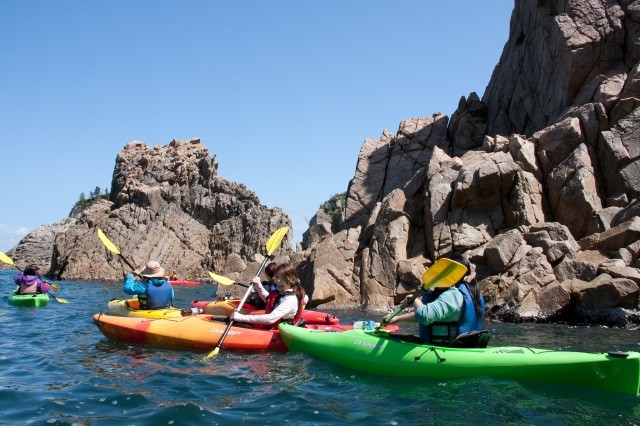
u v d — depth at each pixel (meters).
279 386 6.49
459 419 5.24
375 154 23.06
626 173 15.63
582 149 15.98
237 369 7.32
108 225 41.69
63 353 8.48
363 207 21.80
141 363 7.73
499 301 13.51
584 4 19.33
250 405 5.77
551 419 5.21
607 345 9.75
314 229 21.42
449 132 23.61
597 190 15.91
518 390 5.91
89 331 10.88
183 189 44.56
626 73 17.69
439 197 16.44
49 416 5.35
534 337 10.63
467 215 16.03
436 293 6.91
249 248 42.31
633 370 5.55
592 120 16.47
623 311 12.24
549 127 16.88
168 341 8.89
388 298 15.85
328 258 17.20
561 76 19.33
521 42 23.61
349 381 6.62
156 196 43.19
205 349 8.61
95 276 39.50
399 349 6.77
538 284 13.43
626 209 14.77
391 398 5.92
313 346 7.80
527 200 15.56
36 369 7.37
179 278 41.00
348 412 5.52
